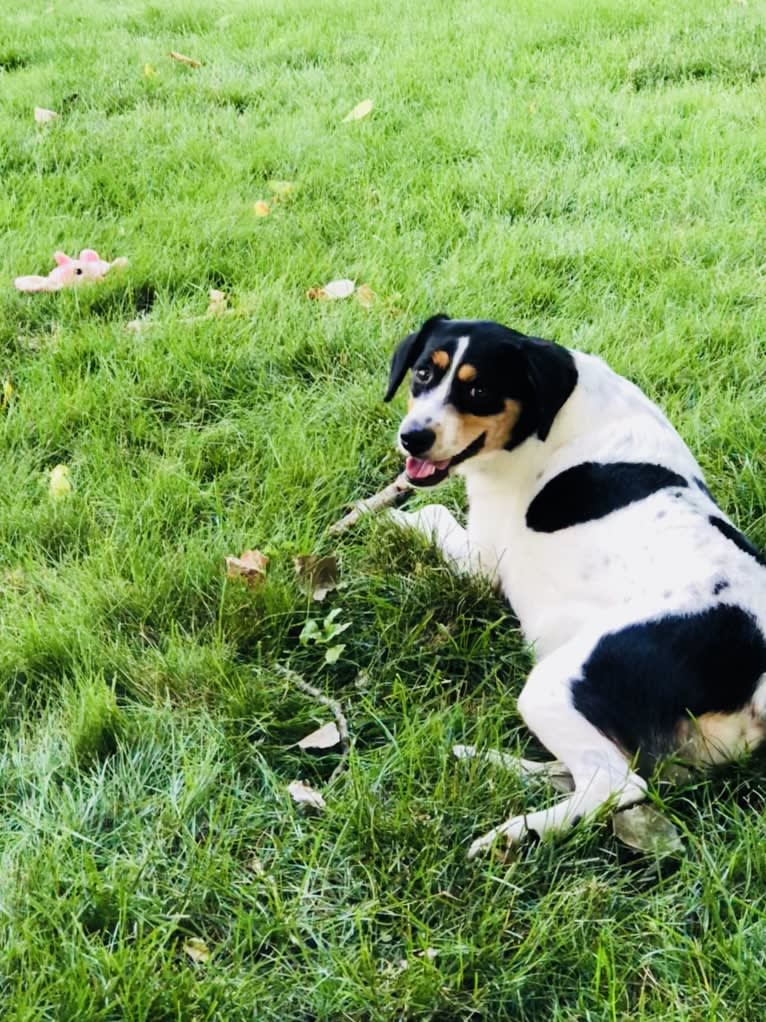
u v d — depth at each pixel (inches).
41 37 168.6
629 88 133.4
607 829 66.8
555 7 164.4
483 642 75.1
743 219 107.6
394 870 66.1
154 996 61.6
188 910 65.0
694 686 66.7
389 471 86.9
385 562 79.6
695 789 68.2
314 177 115.3
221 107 137.4
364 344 94.6
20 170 120.2
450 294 98.5
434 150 119.0
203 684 73.0
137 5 188.7
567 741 67.4
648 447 74.0
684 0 164.1
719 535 70.1
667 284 99.2
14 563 79.8
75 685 73.4
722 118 122.3
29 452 86.8
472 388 74.9
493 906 64.6
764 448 84.8
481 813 67.7
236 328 96.7
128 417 89.9
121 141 125.3
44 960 62.6
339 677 74.9
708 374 90.8
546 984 62.7
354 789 67.9
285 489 83.8
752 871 65.4
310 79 142.3
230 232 107.3
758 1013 61.3
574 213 109.2
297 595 77.5
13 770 69.8
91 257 102.7
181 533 81.1
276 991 62.6
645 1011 61.9
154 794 69.1
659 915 64.1
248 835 67.8
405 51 150.7
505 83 136.3
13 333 97.0
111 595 76.9
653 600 68.4
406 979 62.2
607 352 92.0
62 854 66.1
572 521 73.2
